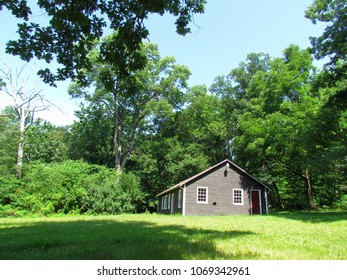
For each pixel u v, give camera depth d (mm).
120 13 8758
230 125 46875
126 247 6207
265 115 32844
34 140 44188
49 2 8172
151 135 47594
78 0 8125
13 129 32250
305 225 12258
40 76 9023
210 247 6180
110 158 49656
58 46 8766
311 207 31000
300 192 35656
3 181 27078
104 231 9891
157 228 10867
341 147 21156
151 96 42875
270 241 7234
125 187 32406
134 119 45094
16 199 26266
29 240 7645
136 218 19281
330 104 21672
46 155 46500
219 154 47906
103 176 32500
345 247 6371
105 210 28766
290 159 29578
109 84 9805
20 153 31484
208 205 28047
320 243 6949
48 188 27438
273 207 39000
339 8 20109
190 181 28141
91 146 49438
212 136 47438
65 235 8836
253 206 29203
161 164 46312
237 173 29750
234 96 50188
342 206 33906
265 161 36000
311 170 27672
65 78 9227
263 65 48906
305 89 29375
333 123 22469
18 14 8172
